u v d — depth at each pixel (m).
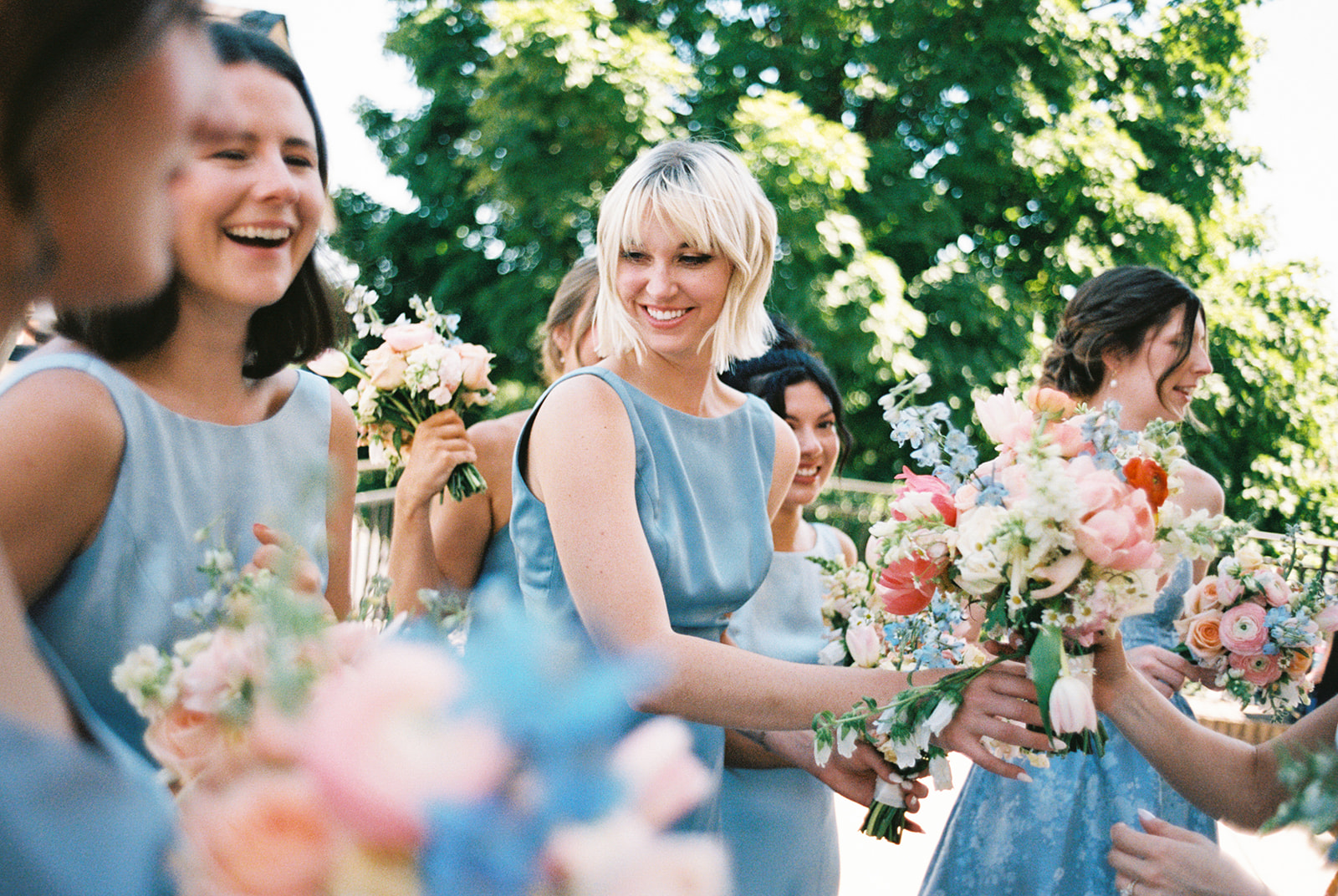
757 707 1.55
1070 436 1.54
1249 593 2.15
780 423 2.15
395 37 12.46
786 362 2.62
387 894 0.48
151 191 0.63
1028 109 11.73
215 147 1.39
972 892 2.21
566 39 10.23
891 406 1.62
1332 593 2.21
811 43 12.08
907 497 1.58
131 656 0.90
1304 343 12.82
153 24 0.58
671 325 1.79
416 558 2.48
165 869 0.55
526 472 1.81
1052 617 1.43
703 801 1.77
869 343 9.96
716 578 1.84
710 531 1.88
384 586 1.21
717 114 11.34
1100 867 2.12
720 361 1.89
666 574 1.77
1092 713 1.38
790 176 9.82
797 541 2.69
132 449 1.37
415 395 2.58
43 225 0.60
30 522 1.27
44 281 0.63
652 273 1.77
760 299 1.92
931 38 12.01
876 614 2.08
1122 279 2.48
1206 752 1.57
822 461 2.62
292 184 1.44
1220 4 13.69
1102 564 1.41
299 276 1.68
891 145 11.45
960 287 11.50
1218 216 13.48
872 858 4.34
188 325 1.47
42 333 1.42
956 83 11.77
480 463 2.63
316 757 0.50
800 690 1.57
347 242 12.49
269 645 0.61
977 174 11.55
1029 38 11.84
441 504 2.62
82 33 0.56
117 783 0.56
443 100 12.19
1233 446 12.50
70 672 1.34
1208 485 2.48
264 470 1.58
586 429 1.67
